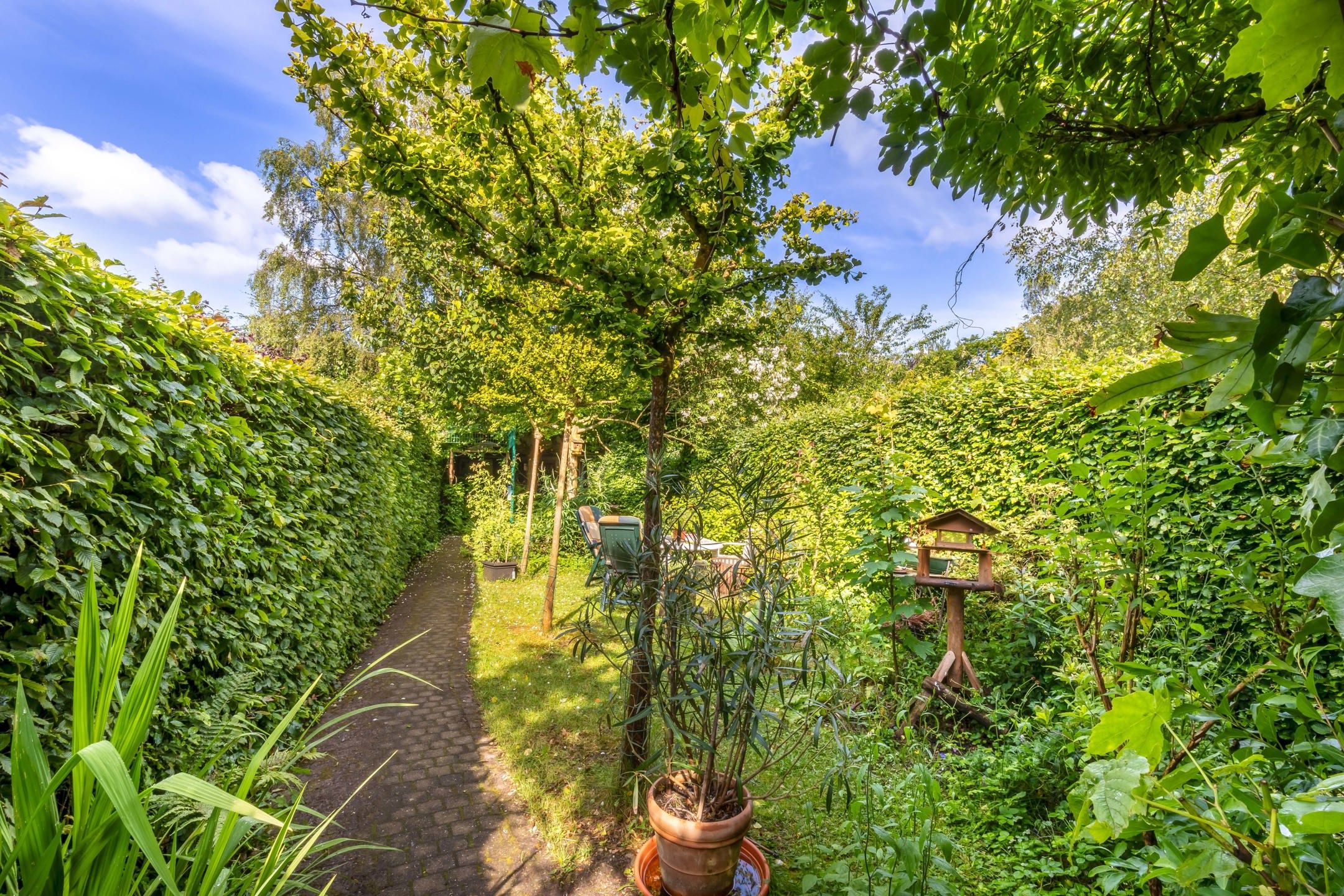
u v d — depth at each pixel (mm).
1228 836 900
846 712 2203
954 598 3514
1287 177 1603
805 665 2098
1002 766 2686
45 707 1693
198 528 2402
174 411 2424
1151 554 1780
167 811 1369
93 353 1937
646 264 2668
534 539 9711
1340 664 2211
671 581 2334
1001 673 3625
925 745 2732
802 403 13055
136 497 2199
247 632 2889
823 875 1998
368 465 5465
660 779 2270
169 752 2170
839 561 4883
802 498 5887
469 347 7727
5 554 1659
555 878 2320
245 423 2809
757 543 2334
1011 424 4547
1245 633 2457
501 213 3396
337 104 2457
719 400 11008
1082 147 1645
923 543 3699
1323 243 538
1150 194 1741
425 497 10172
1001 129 1001
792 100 2656
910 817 2203
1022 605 3613
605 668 4520
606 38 997
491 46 901
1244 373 611
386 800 2793
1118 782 909
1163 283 7832
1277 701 1021
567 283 3037
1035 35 1608
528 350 6051
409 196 2725
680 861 2016
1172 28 1557
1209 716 1116
